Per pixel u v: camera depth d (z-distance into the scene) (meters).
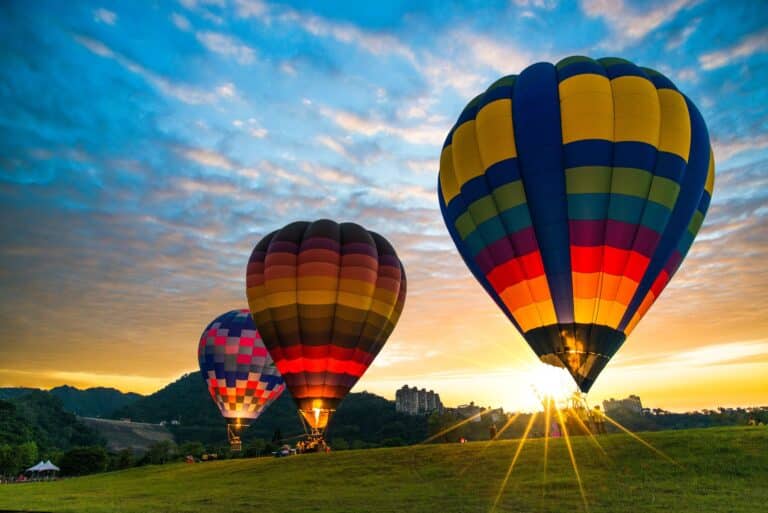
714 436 17.92
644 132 21.58
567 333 21.17
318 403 31.16
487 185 23.14
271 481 20.69
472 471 17.95
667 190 21.47
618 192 21.11
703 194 23.45
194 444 88.62
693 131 22.59
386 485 17.45
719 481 14.25
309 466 22.78
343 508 14.15
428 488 16.39
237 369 46.31
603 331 21.08
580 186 21.25
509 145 22.72
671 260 22.31
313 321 31.22
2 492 24.91
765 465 15.01
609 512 12.10
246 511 14.62
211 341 47.25
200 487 21.52
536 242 21.75
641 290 21.48
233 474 24.22
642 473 15.52
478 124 23.78
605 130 21.62
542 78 23.45
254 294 33.25
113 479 29.72
